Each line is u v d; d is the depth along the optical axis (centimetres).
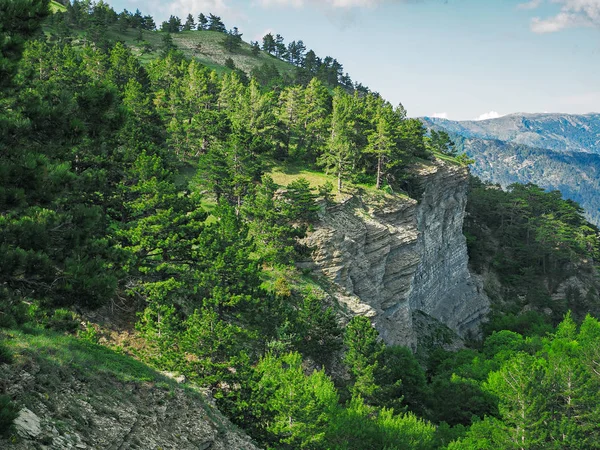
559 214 17800
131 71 11056
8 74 1905
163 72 12744
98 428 2134
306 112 11125
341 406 5022
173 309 4156
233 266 4931
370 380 5588
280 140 10344
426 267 10781
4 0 1977
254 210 7188
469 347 10931
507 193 17825
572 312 13688
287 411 3841
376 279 8356
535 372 5822
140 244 4506
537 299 13738
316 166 9838
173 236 4606
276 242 7044
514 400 5528
